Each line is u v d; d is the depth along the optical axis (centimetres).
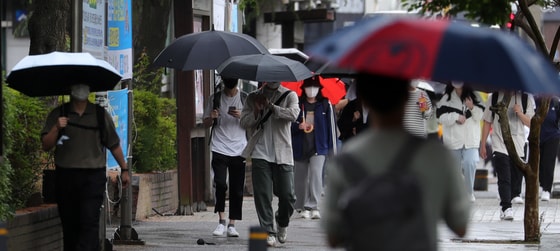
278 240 3002
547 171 4394
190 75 3881
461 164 4169
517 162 2992
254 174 2922
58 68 2297
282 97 2911
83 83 2305
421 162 1164
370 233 1115
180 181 3919
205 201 4331
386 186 1120
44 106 2852
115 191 3388
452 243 2964
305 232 3309
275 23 5991
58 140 2259
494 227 3472
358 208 1116
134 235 3002
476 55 1170
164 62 3131
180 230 3384
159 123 4009
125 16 2906
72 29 2520
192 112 3888
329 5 6291
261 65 2884
